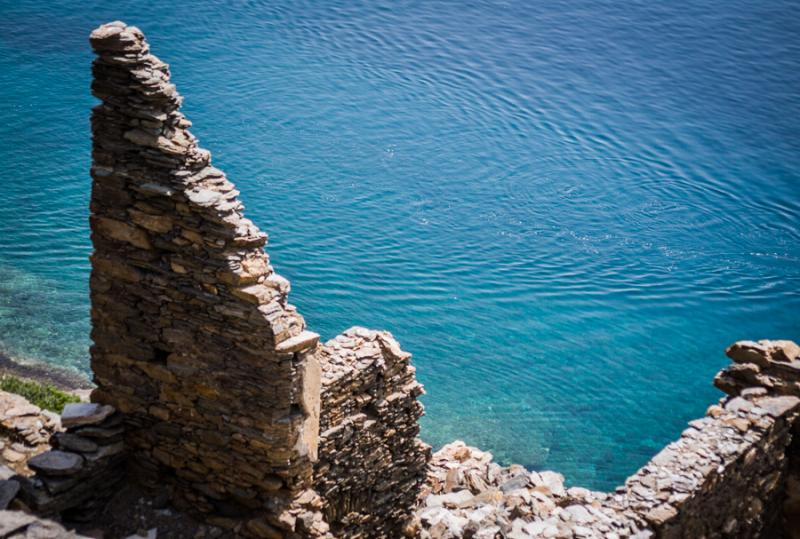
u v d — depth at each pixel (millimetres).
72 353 42750
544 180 75188
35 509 17953
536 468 44875
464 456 30438
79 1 85812
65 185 60469
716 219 73562
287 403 17891
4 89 70688
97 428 19172
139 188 17469
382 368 21594
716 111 87875
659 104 88688
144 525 19094
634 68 93750
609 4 104938
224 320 17625
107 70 16984
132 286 18422
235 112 75938
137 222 17828
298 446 18359
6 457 19344
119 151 17484
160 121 17047
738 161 81312
